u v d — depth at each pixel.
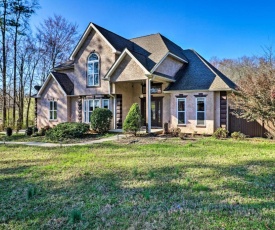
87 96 20.52
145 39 20.75
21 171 7.58
